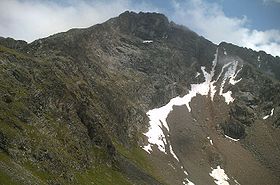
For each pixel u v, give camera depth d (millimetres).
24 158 108438
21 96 134750
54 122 143375
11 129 112625
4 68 140625
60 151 130750
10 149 105500
